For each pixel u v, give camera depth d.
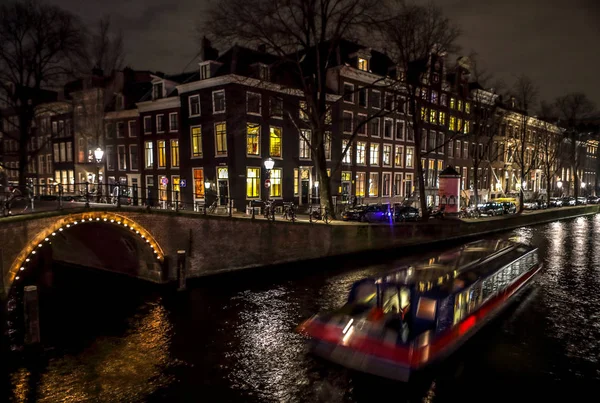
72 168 42.00
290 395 9.38
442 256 13.15
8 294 13.03
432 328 9.51
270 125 30.97
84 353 11.58
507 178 57.72
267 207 23.45
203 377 10.22
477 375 10.09
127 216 16.36
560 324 13.23
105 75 38.00
